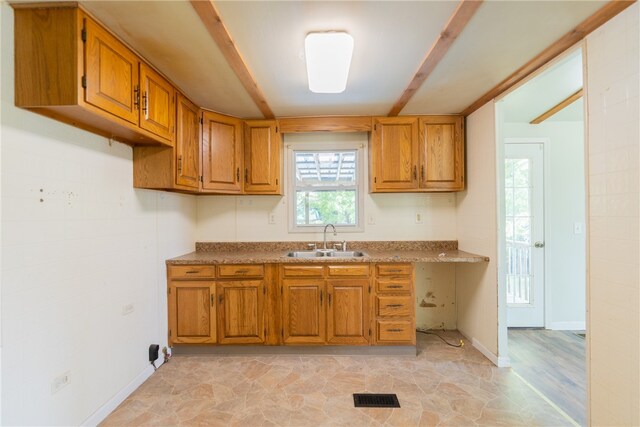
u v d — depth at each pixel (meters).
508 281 3.20
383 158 2.82
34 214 1.37
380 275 2.52
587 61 1.55
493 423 1.71
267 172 2.86
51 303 1.45
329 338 2.53
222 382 2.15
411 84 2.15
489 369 2.31
